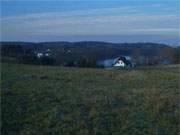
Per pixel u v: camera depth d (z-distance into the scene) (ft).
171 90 64.64
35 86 65.82
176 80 80.79
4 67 96.02
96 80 79.97
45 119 43.50
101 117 45.24
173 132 40.98
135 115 46.47
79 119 44.11
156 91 62.54
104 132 39.86
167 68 113.60
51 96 56.75
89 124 42.60
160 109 49.01
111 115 46.32
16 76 78.74
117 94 60.49
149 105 51.65
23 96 55.47
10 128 40.57
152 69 111.86
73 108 49.19
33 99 53.62
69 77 82.94
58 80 77.20
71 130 40.09
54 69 101.96
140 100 55.36
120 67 118.21
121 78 84.74
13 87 63.00
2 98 53.26
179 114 47.09
